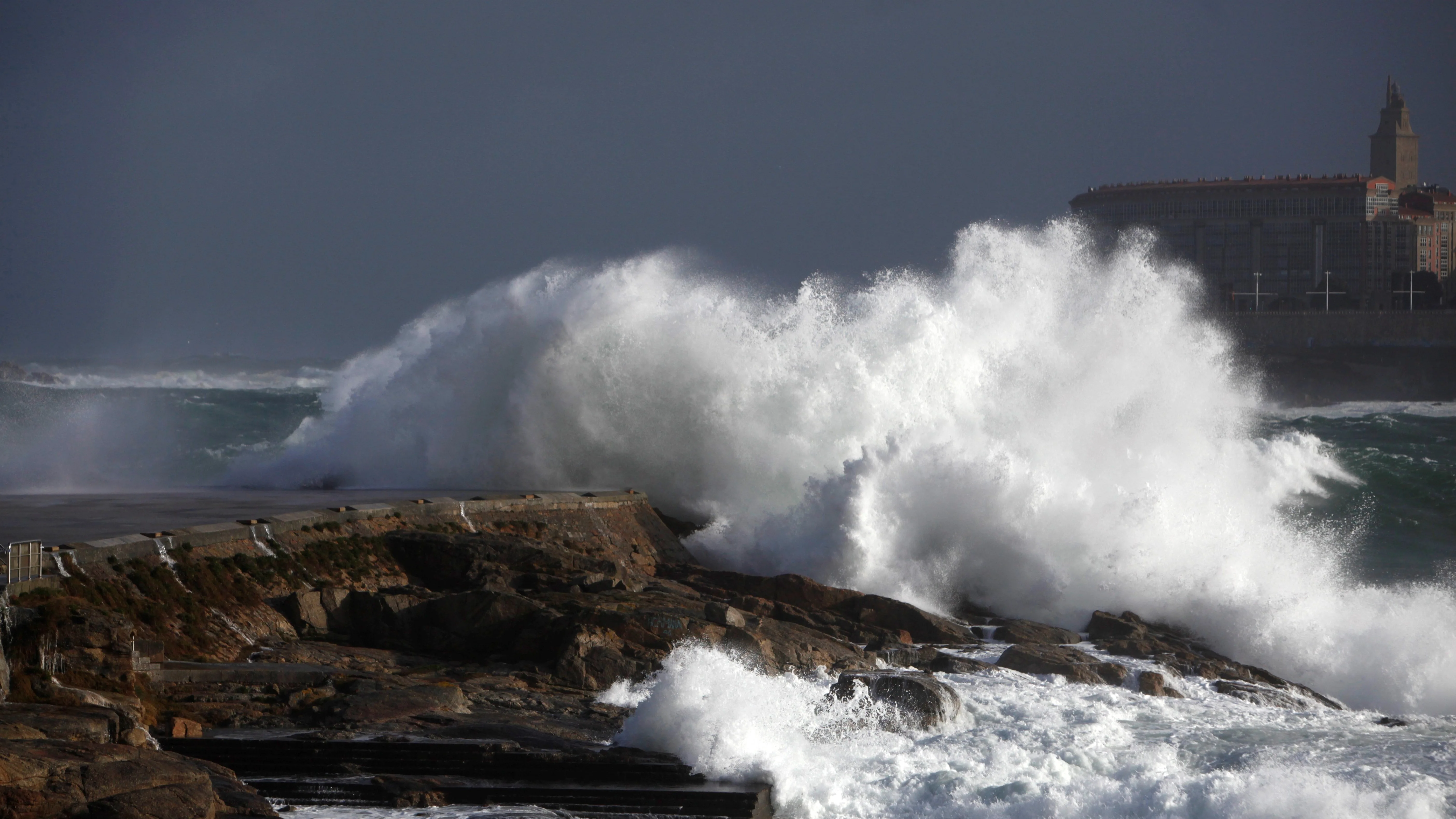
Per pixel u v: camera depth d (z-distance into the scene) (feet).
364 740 161.99
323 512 235.20
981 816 155.02
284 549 220.64
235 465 357.41
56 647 157.79
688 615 214.28
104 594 180.14
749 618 223.71
